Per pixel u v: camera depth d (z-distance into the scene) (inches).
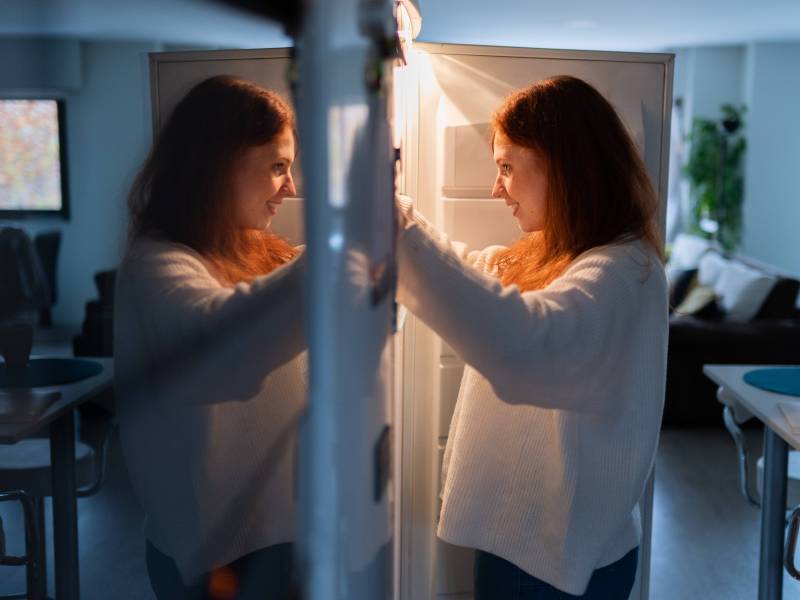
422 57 74.8
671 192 348.8
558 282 52.3
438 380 77.4
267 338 35.0
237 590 36.9
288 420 39.8
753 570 122.6
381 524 32.5
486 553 59.8
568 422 53.9
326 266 27.9
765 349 185.5
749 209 321.4
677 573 121.1
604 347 51.3
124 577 28.4
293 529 39.3
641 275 53.1
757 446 177.0
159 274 29.5
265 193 38.2
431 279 46.1
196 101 32.2
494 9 233.6
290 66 28.7
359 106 28.5
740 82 327.9
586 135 55.2
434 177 77.3
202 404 32.2
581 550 54.9
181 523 31.9
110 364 26.1
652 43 319.0
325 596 30.0
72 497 25.8
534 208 58.6
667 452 172.6
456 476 59.9
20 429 23.0
